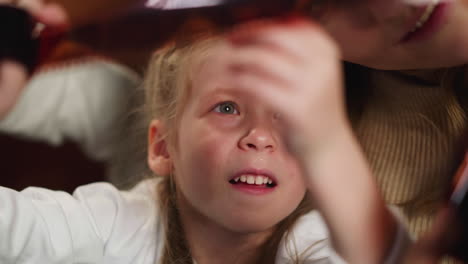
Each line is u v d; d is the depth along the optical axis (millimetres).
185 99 796
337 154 496
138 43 749
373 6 562
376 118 960
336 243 531
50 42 813
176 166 821
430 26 595
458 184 631
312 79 454
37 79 1431
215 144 741
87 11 771
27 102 1436
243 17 469
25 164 1463
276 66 448
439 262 587
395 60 620
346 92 971
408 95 897
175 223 868
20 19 783
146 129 1233
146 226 874
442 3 586
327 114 469
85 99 1473
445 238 558
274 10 469
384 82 917
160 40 718
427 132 900
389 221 541
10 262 736
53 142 1485
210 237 839
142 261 846
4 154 1444
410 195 905
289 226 872
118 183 1445
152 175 1177
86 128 1468
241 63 454
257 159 723
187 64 802
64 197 860
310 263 856
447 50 615
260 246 855
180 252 852
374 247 526
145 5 678
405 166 917
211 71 758
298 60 452
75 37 813
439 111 884
